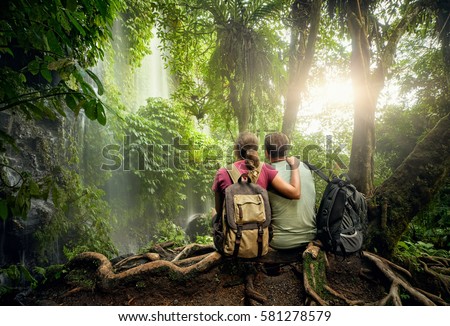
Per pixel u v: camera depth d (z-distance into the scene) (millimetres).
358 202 2242
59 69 1590
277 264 2387
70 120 5008
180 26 7070
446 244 4117
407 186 2799
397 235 2723
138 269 2422
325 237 2209
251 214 1942
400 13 5145
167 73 11438
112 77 6609
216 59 6551
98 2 1726
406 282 2334
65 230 4172
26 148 4059
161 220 6988
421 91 7602
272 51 6258
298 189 2162
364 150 3418
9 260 3594
